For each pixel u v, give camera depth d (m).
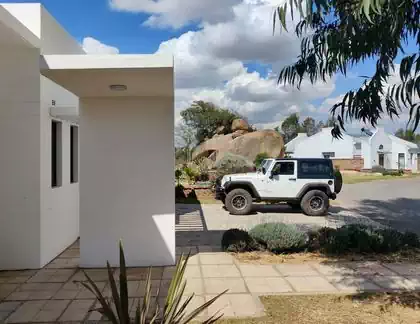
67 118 7.07
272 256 6.60
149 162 6.07
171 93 5.80
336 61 2.99
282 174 12.02
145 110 6.05
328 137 41.84
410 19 2.67
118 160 6.05
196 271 5.78
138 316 2.82
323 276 5.52
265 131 21.84
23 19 6.11
